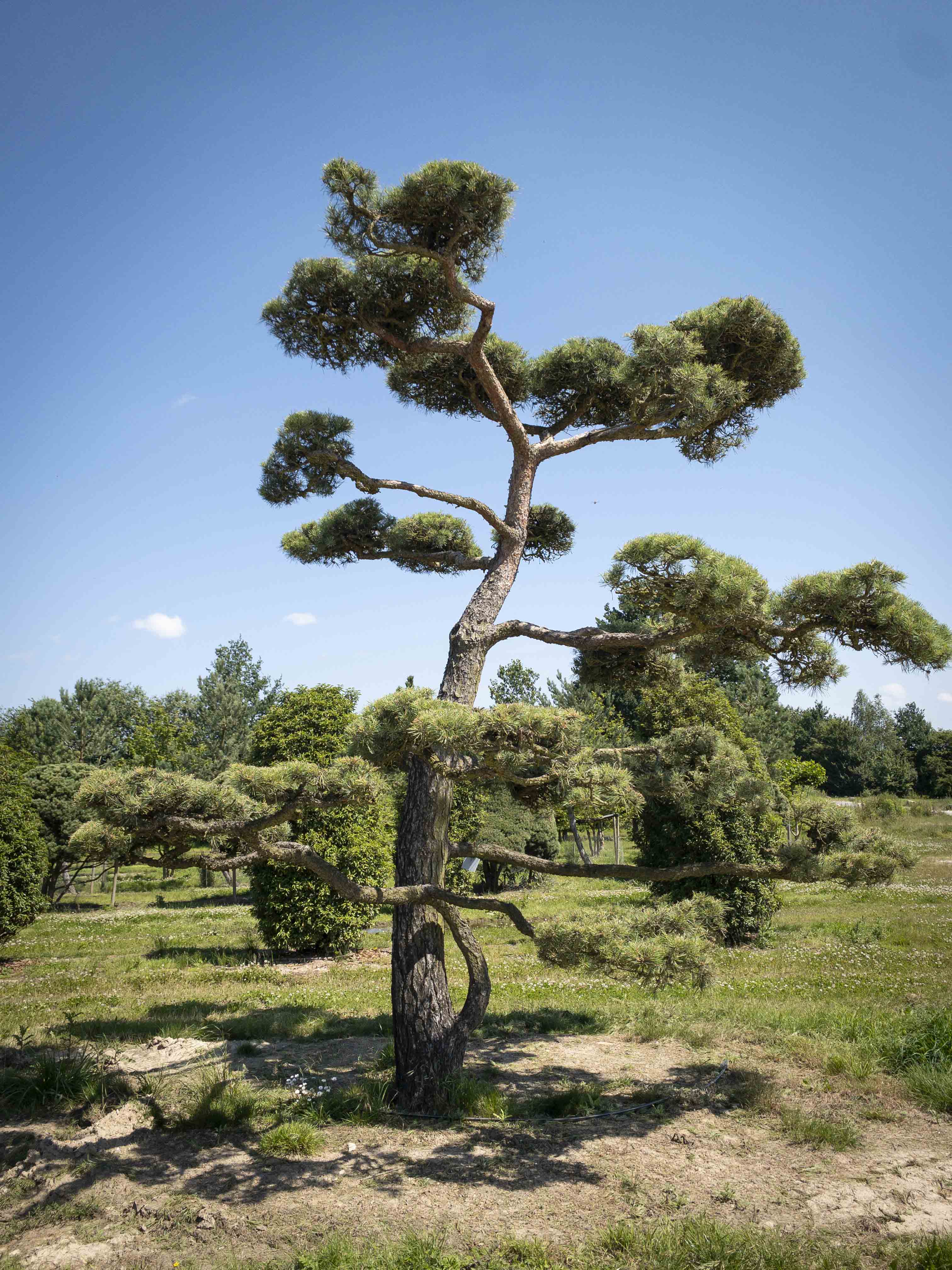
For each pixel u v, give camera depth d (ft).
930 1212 15.56
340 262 25.00
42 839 56.13
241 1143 19.22
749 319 24.77
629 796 19.10
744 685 130.11
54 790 77.20
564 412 28.66
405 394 30.19
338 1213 15.78
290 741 53.47
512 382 29.12
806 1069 24.40
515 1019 31.32
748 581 20.33
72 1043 26.81
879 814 126.93
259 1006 34.88
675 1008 32.14
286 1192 16.66
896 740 193.98
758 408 27.78
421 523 30.14
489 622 24.07
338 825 49.85
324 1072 24.49
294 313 25.48
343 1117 20.76
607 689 28.68
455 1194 16.48
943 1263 13.50
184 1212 15.81
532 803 23.21
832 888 69.97
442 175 21.72
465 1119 20.53
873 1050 24.86
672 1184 16.87
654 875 22.48
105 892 102.63
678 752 26.53
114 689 139.44
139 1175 17.53
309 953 50.78
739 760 26.40
